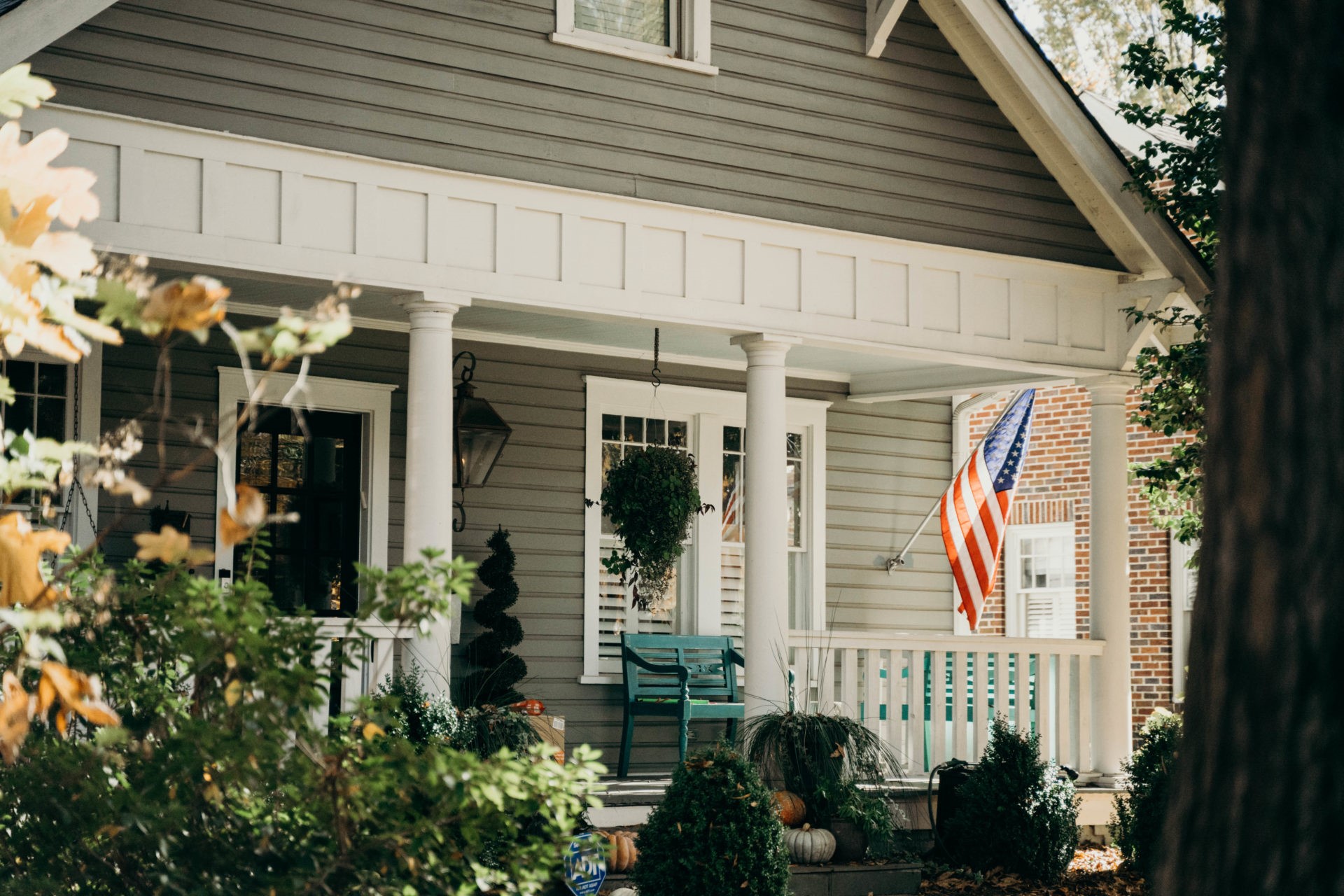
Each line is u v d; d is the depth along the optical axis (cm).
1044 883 974
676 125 939
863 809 934
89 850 428
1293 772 251
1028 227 1078
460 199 848
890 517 1361
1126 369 1108
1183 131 1104
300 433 1077
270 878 420
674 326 922
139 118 767
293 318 351
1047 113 1045
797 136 985
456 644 1083
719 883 791
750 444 951
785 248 959
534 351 1159
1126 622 1127
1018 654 1116
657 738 1183
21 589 380
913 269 1010
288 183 800
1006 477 1305
